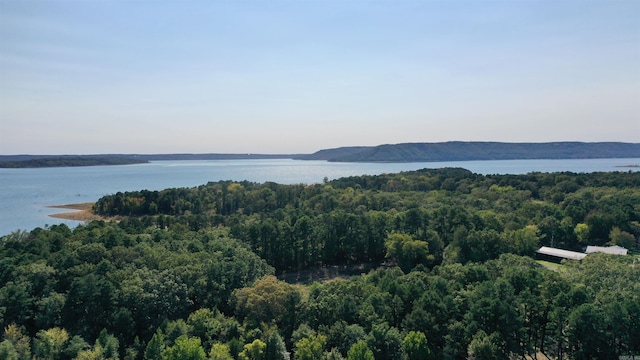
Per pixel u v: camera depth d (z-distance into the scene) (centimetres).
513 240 12194
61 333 6619
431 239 12312
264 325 6794
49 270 8250
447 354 6231
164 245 10544
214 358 5828
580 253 12431
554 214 14812
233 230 12938
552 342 7012
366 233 13125
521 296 7050
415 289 7381
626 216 14050
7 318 7144
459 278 8300
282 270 12638
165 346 6412
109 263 8581
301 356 5834
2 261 8688
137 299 7438
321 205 18212
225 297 8169
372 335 6125
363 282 8375
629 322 6028
